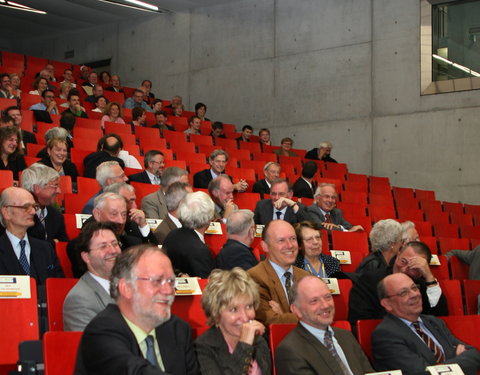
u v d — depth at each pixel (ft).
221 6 48.21
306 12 44.09
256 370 10.00
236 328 9.98
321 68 43.09
